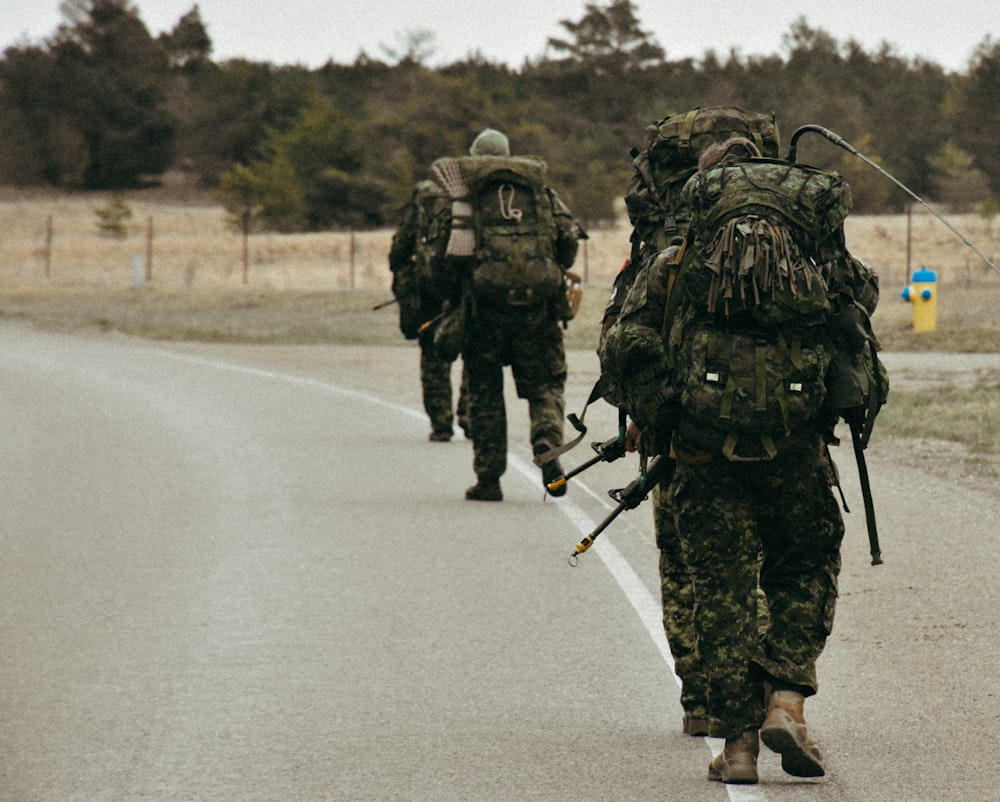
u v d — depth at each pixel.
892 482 28.39
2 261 158.12
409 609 19.41
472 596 20.06
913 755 13.38
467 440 36.47
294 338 74.31
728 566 12.03
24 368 57.88
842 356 11.83
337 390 49.19
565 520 25.58
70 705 15.45
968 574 20.55
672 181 13.22
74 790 12.90
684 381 11.65
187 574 21.75
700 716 14.02
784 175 11.76
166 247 171.38
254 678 16.33
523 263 24.91
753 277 11.29
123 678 16.41
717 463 11.90
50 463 33.09
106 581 21.36
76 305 103.69
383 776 13.12
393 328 79.38
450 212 25.12
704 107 13.54
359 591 20.47
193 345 71.00
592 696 15.48
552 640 17.75
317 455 33.91
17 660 17.23
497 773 13.13
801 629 12.10
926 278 64.19
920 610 18.73
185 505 27.64
